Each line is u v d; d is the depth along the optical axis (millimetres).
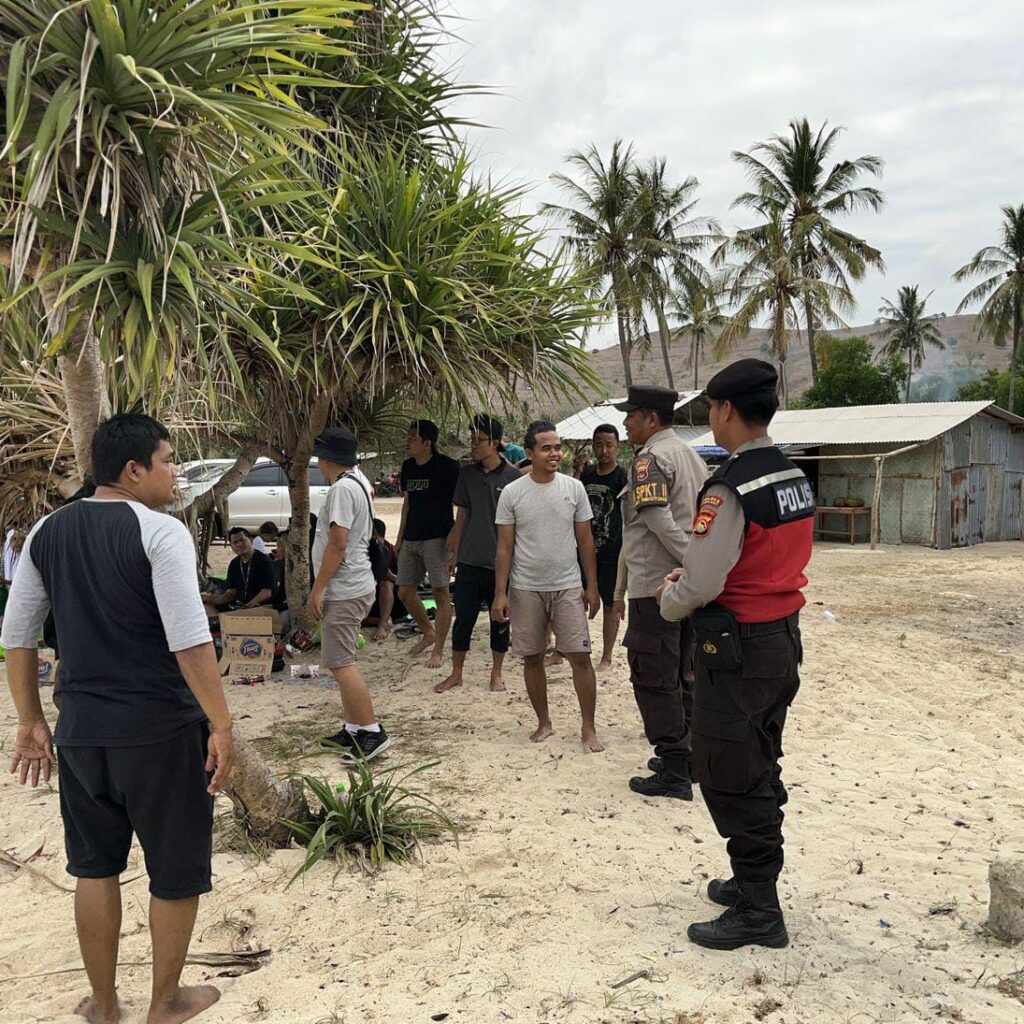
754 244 37469
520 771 4594
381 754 4875
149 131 3189
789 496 2770
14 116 2883
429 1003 2584
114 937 2545
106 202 2855
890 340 67625
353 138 5684
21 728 2512
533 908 3164
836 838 3768
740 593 2775
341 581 4676
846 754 4879
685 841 3744
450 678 6273
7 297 3516
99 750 2354
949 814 4023
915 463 19125
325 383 5770
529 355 6016
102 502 2434
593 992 2613
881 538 19828
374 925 3072
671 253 38562
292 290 3771
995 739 5129
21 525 6324
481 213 5801
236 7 3480
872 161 36875
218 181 3539
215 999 2639
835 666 6941
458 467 6996
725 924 2881
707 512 2738
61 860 3662
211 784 2439
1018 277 44469
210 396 3801
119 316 3303
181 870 2459
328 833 3670
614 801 4188
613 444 6484
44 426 5781
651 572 4125
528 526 4855
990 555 17141
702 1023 2443
